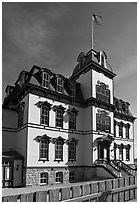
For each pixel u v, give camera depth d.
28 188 19.72
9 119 25.67
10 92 30.00
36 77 24.17
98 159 25.97
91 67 28.73
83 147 27.09
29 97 22.47
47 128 23.28
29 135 21.56
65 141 24.89
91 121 26.77
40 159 21.92
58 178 23.33
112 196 17.12
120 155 34.19
